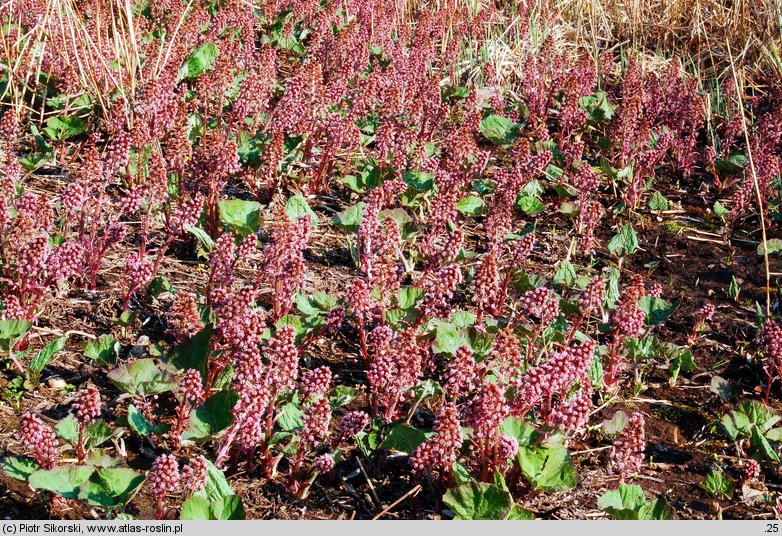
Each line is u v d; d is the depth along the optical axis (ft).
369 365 10.68
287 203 12.59
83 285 11.23
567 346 10.71
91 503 8.75
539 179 14.67
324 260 12.28
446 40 19.34
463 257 11.63
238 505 8.85
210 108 14.11
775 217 14.11
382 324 10.65
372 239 11.43
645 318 11.44
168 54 14.06
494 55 18.34
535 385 9.41
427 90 14.71
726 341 11.80
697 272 13.05
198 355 9.91
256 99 13.32
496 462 9.35
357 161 14.20
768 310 11.97
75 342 10.61
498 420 9.13
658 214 14.25
